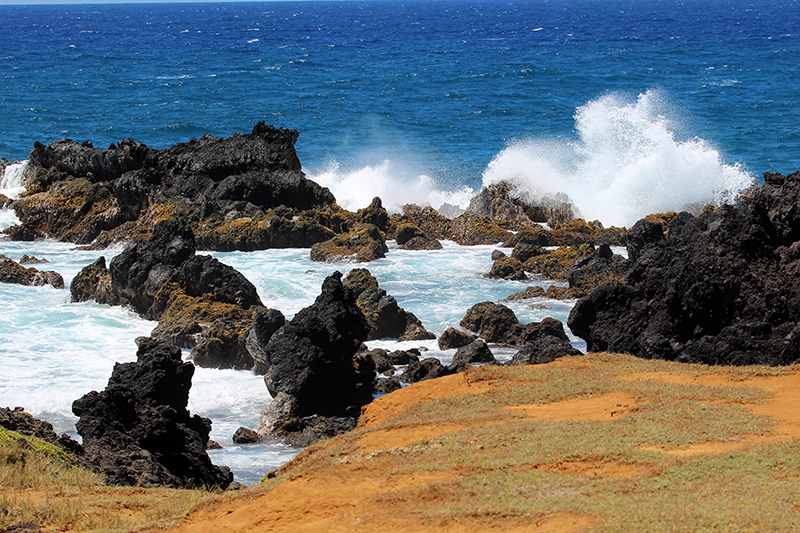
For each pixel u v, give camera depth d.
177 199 49.72
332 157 74.75
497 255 43.66
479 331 32.50
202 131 90.12
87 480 16.47
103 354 29.75
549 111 99.94
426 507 11.23
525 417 15.91
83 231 50.34
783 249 22.64
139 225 49.00
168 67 154.75
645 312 24.20
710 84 119.12
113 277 35.72
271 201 50.69
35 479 15.96
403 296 37.53
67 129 89.56
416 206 53.59
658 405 15.89
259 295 36.84
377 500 11.76
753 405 16.05
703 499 10.74
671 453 13.05
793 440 13.13
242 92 120.69
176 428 20.17
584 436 13.93
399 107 106.06
